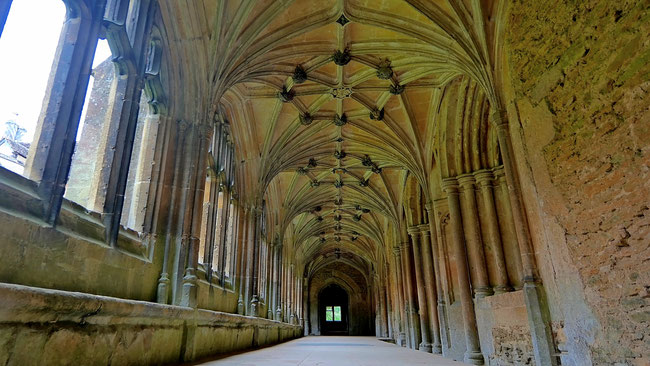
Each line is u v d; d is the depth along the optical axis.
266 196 18.39
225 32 8.45
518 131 7.11
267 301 17.44
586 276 5.27
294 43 10.47
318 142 16.00
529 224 7.39
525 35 7.03
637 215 4.38
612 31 4.85
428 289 16.16
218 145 10.78
